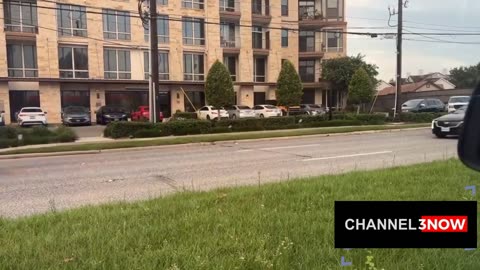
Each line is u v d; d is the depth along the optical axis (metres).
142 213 5.27
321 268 3.36
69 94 36.62
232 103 36.41
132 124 21.02
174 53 40.31
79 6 36.06
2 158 14.60
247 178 9.26
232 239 4.04
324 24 49.75
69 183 9.24
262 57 46.16
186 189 7.73
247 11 43.75
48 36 34.69
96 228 4.59
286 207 5.34
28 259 3.70
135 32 38.81
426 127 25.67
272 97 46.44
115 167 11.69
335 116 28.08
